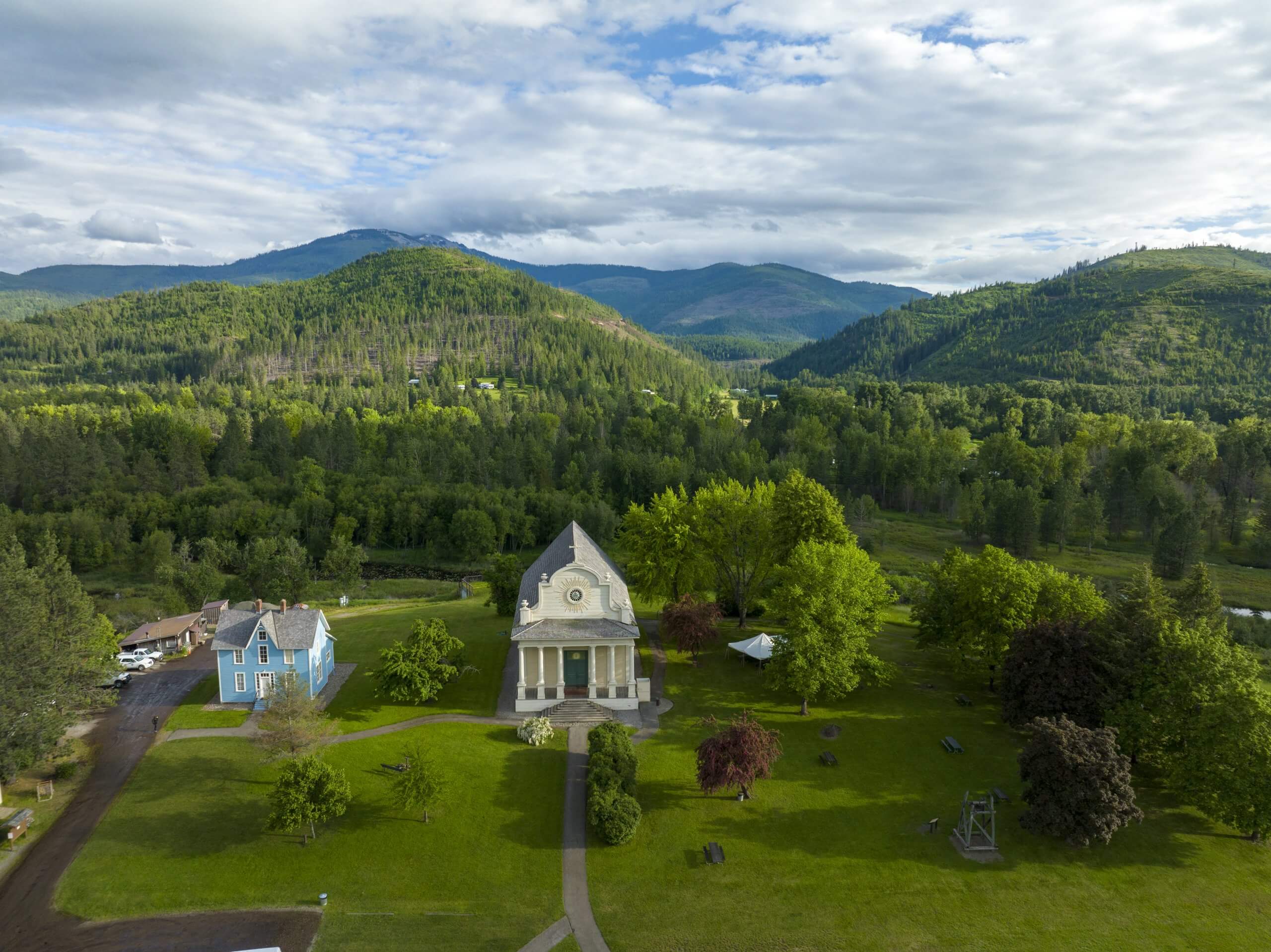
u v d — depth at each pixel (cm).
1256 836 5259
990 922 4569
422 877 4978
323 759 6222
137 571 14725
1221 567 14012
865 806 5703
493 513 15862
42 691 5859
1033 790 5256
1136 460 17612
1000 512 15100
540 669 7125
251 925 4534
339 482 17500
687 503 9612
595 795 5431
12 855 5116
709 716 7012
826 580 7094
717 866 5078
